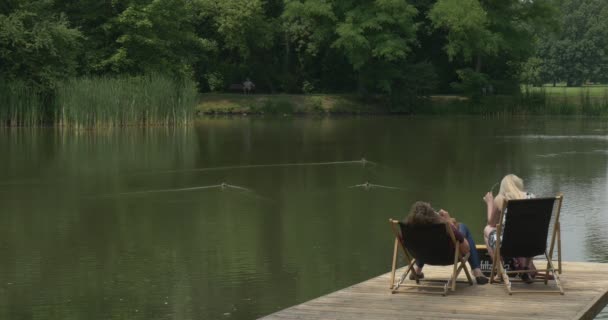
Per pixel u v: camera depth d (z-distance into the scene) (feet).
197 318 35.19
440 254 32.27
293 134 130.72
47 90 138.62
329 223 56.70
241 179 79.15
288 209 62.34
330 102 193.06
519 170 84.89
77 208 62.85
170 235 52.60
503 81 206.28
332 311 29.89
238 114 184.34
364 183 76.43
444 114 194.08
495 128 145.69
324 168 87.81
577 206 62.34
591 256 45.60
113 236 52.42
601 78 412.57
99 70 159.22
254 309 36.58
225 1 187.42
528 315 29.01
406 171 85.30
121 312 36.22
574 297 31.55
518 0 199.52
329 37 194.39
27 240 51.29
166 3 166.91
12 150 103.40
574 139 121.29
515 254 32.58
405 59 195.62
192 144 113.09
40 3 141.69
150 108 145.07
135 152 102.32
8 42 133.90
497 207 33.06
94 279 41.73
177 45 177.47
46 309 36.76
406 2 196.65
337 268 43.93
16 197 68.03
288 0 192.54
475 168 87.04
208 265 44.62
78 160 93.50
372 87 202.59
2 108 137.08
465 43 189.06
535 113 193.36
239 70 206.69
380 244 49.70
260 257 46.42
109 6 163.73
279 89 211.61
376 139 122.11
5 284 40.93
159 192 70.79
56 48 139.13
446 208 62.23
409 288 33.40
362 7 187.93
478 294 32.17
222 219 58.29
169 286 40.37
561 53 408.26
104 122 138.82
